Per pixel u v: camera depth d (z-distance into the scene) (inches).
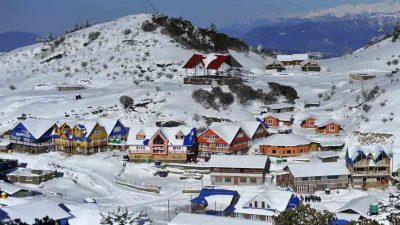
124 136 5093.5
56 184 4146.2
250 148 4938.5
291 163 4456.2
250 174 4188.0
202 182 4286.4
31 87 7298.2
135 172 4503.0
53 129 5064.0
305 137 5014.8
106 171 4515.3
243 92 6048.2
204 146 4798.2
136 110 5605.3
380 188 4106.8
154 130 4785.9
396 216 2578.7
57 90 6884.8
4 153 5034.5
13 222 2861.7
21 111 5816.9
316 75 7411.4
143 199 3927.2
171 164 4571.9
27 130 5012.3
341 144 4842.5
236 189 4037.9
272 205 3516.2
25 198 3671.3
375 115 5162.4
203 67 6889.8
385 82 6161.4
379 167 4111.7
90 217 3235.7
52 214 3129.9
